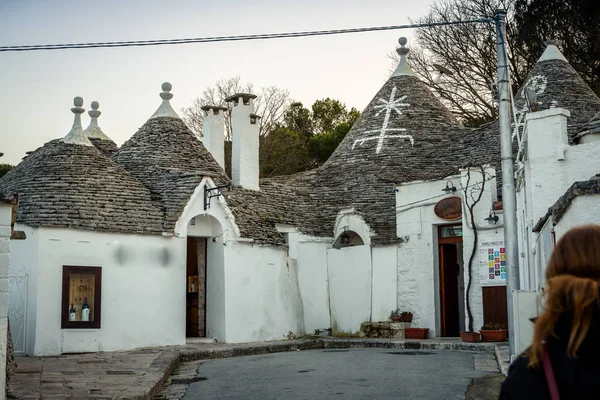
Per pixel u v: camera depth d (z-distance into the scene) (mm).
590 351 2607
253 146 23203
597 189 8711
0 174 37188
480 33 34125
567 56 31453
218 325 19453
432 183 20219
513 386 2701
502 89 12695
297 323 21422
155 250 18281
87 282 17109
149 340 17844
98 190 18453
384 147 25109
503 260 18266
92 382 10883
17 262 16688
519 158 16781
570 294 2684
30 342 16203
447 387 10656
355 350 17641
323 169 25703
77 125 19969
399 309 20438
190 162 21750
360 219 21781
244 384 11492
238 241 19766
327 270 22375
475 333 17781
